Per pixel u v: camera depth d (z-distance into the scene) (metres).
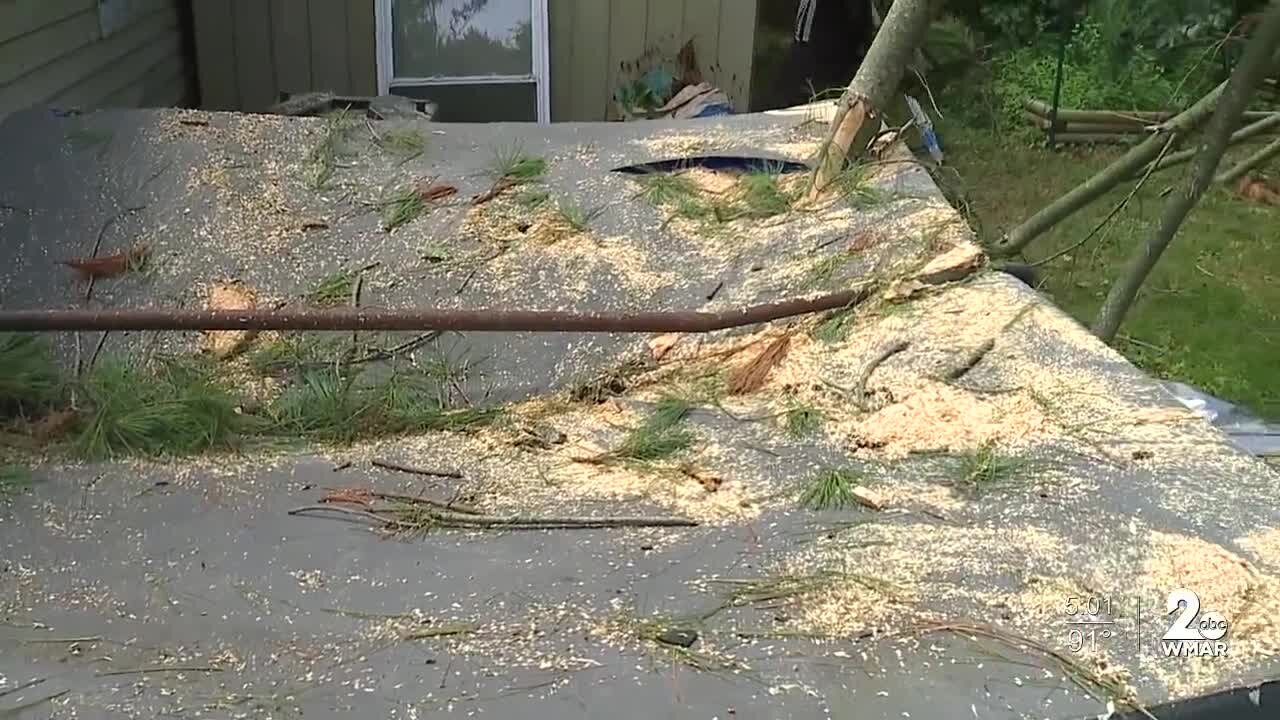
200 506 1.98
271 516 1.94
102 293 2.80
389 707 1.41
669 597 1.63
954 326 2.50
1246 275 6.52
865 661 1.46
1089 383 2.24
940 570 1.67
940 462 2.01
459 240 3.06
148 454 2.20
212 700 1.43
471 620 1.59
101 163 3.26
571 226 3.10
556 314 2.30
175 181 3.22
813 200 3.17
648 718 1.37
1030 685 1.41
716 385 2.46
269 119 3.62
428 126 3.73
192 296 2.82
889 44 3.46
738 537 1.80
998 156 7.82
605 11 5.80
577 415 2.41
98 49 4.66
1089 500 1.83
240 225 3.09
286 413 2.40
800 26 7.10
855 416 2.22
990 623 1.54
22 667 1.50
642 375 2.57
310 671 1.49
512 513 1.93
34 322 2.17
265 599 1.67
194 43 5.81
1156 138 4.06
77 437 2.25
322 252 3.01
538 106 5.92
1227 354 5.59
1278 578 1.60
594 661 1.48
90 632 1.58
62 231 2.98
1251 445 3.29
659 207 3.19
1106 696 1.39
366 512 1.95
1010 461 1.97
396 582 1.71
